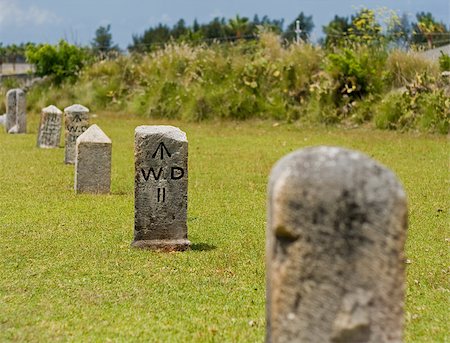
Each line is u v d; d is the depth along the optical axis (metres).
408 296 7.38
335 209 3.92
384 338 3.96
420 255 9.11
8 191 13.22
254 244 9.52
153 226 9.12
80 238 9.68
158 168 9.05
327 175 3.94
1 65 60.44
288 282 3.97
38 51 34.66
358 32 34.34
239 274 8.12
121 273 8.06
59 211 11.52
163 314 6.71
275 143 21.03
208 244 9.52
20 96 24.28
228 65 29.86
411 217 11.41
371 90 26.44
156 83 30.66
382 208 3.94
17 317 6.57
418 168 16.28
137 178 9.04
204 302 7.11
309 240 3.94
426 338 6.16
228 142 21.25
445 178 15.05
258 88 28.27
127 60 34.19
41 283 7.64
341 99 26.48
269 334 4.18
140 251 8.98
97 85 33.00
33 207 11.80
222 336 6.12
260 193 13.41
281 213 3.94
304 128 25.39
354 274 3.94
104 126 26.08
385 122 24.55
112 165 16.78
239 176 15.23
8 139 22.34
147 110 29.52
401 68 27.05
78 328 6.30
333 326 3.94
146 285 7.64
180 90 29.55
